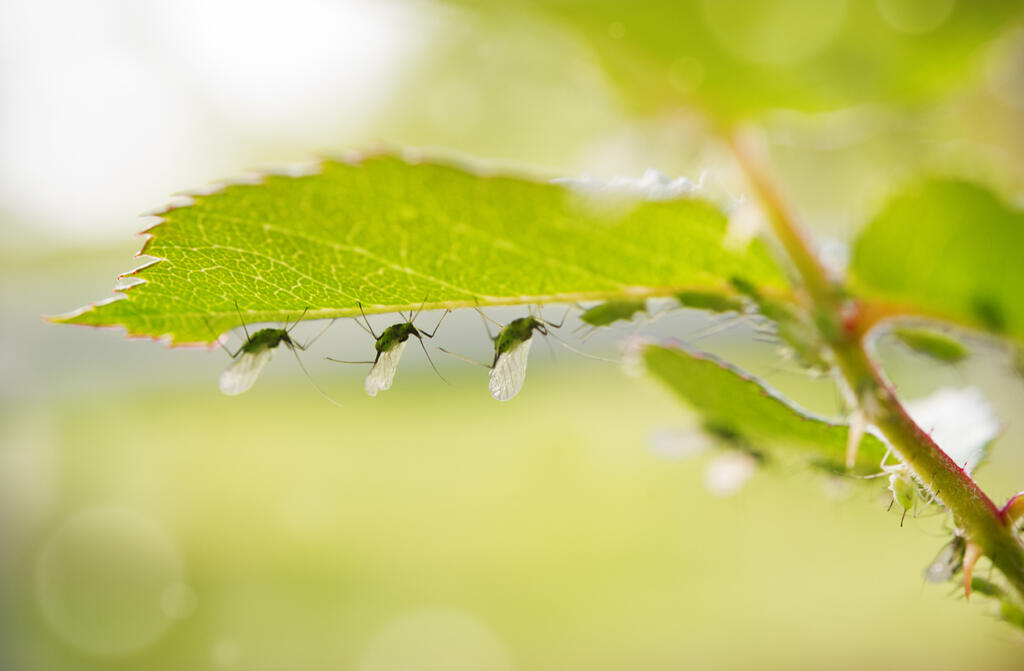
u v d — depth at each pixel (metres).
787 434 0.16
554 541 0.75
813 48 0.15
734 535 0.72
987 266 0.16
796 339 0.16
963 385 0.17
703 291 0.16
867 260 0.16
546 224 0.15
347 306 0.16
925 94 0.15
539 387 0.80
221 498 0.80
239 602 0.71
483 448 0.84
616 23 0.15
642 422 0.82
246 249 0.15
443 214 0.15
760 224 0.15
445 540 0.77
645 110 0.15
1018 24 0.15
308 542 0.77
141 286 0.16
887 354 0.17
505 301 0.16
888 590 0.62
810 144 0.16
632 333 0.16
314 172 0.15
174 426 0.77
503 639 0.67
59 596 0.66
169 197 0.15
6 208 0.57
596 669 0.61
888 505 0.16
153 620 0.68
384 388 0.16
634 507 0.77
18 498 0.64
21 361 0.59
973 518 0.15
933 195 0.16
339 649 0.65
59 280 0.59
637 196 0.15
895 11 0.15
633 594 0.68
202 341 0.16
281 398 0.80
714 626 0.63
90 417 0.67
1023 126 0.18
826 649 0.57
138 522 0.75
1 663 0.61
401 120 0.40
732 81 0.15
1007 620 0.16
